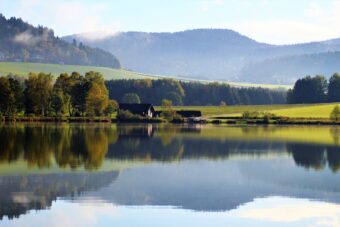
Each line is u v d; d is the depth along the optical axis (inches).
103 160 4010.8
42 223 2257.6
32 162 3796.8
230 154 4598.9
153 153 4569.4
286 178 3334.2
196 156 4416.8
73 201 2610.7
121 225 2257.6
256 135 6963.6
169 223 2295.8
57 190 2837.1
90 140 5693.9
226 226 2274.9
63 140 5580.7
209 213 2452.0
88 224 2261.3
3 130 7042.3
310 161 4170.8
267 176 3400.6
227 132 7588.6
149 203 2605.8
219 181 3193.9
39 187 2901.1
